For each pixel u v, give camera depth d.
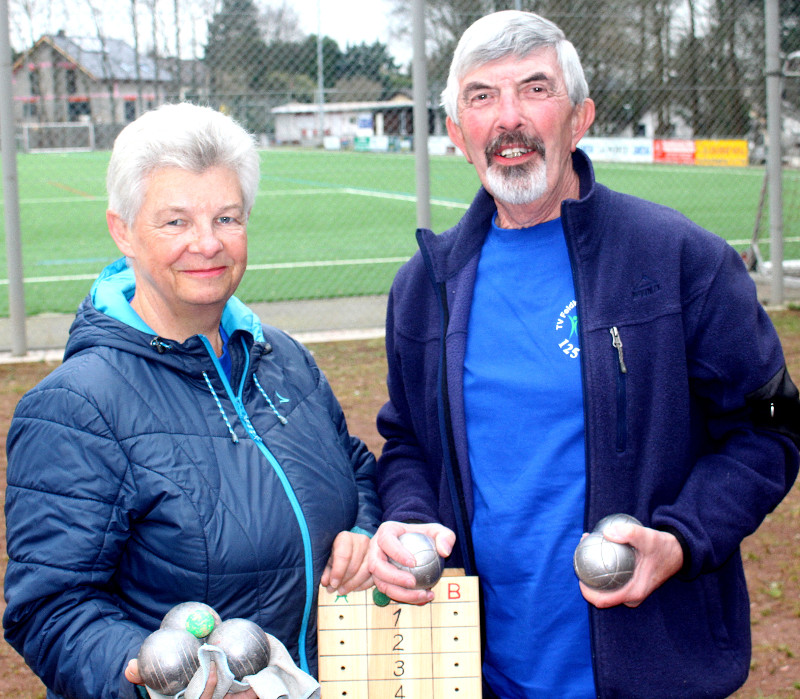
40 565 1.39
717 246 1.71
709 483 1.67
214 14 9.91
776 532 4.27
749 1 10.20
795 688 3.13
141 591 1.50
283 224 16.22
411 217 17.05
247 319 1.65
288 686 1.34
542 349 1.79
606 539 1.49
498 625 1.85
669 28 10.21
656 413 1.68
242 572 1.49
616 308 1.70
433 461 1.95
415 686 1.62
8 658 3.37
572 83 1.80
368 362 7.00
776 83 8.11
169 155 1.46
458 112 1.86
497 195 1.80
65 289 9.87
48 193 22.33
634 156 21.16
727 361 1.68
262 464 1.55
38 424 1.44
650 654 1.68
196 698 1.24
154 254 1.50
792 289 9.23
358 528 1.73
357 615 1.62
